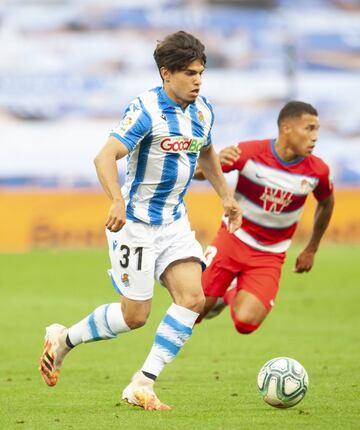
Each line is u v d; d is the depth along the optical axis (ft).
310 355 118.32
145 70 298.76
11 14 290.97
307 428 70.38
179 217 82.23
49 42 292.81
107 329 82.58
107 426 71.41
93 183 292.20
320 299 181.68
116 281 81.71
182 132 79.30
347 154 310.24
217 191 86.84
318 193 108.27
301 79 310.24
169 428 70.23
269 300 107.65
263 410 78.48
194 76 77.36
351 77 312.71
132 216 80.59
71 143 292.81
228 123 306.35
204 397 86.28
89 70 295.07
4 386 94.73
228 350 123.75
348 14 312.91
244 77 306.96
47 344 84.74
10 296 182.29
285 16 309.83
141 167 79.92
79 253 265.54
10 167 289.94
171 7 302.04
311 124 105.29
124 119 77.46
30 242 280.72
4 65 290.15
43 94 291.99
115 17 297.12
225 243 109.60
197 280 80.23
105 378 100.63
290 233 110.22
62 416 76.74
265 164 107.34
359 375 100.37
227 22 305.73
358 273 221.25
